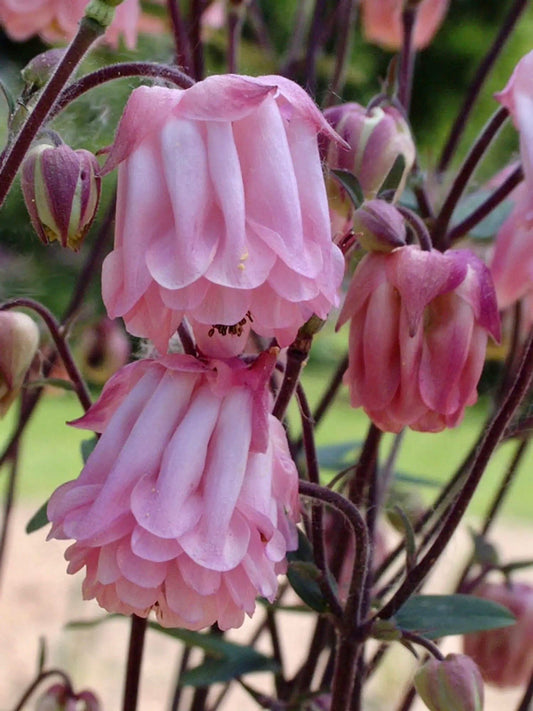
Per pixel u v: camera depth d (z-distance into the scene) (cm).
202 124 19
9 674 82
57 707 36
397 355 25
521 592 39
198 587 19
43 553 105
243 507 20
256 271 19
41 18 35
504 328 39
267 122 19
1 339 28
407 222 27
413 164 32
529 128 27
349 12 41
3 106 34
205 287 19
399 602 26
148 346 26
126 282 19
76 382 30
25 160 24
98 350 44
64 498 20
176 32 33
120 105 33
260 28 49
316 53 41
